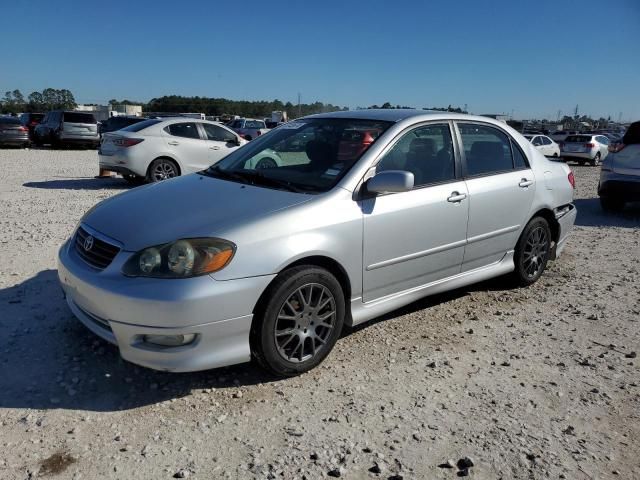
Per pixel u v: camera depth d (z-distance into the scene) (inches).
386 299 158.1
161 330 118.2
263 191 146.9
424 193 162.6
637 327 177.5
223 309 121.3
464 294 203.0
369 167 151.3
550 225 218.8
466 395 132.6
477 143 187.6
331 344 142.4
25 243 245.8
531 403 130.3
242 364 143.4
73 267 133.6
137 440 111.1
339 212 140.6
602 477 105.6
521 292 207.5
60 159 772.0
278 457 107.3
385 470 104.6
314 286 135.1
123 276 122.6
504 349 158.6
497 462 108.4
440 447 112.3
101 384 130.6
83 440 110.5
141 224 132.3
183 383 132.7
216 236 124.2
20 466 102.2
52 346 146.8
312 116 189.3
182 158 459.2
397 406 126.6
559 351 158.7
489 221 184.1
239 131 1246.3
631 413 127.9
